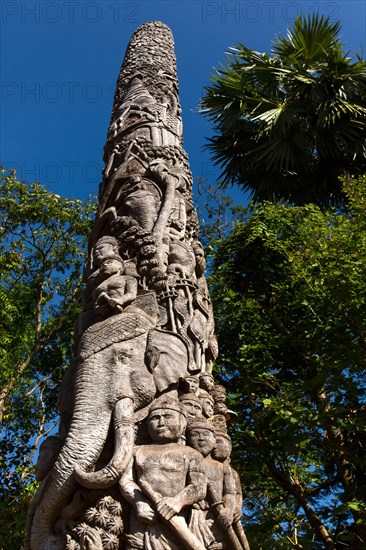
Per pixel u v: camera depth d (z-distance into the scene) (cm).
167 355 414
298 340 905
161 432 362
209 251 1154
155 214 534
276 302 1014
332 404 799
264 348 924
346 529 787
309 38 1273
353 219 904
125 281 449
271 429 836
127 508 339
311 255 866
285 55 1309
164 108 711
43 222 1383
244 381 914
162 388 398
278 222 1066
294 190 1245
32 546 351
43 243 1401
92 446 359
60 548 335
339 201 1227
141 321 426
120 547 326
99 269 464
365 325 758
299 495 813
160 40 869
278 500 825
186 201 584
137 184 562
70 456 356
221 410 445
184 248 509
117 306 431
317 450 870
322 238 873
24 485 1093
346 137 1207
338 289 795
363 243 829
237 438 875
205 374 438
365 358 758
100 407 377
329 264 826
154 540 320
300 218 1049
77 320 457
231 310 989
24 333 1314
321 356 862
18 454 1190
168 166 589
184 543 322
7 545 815
